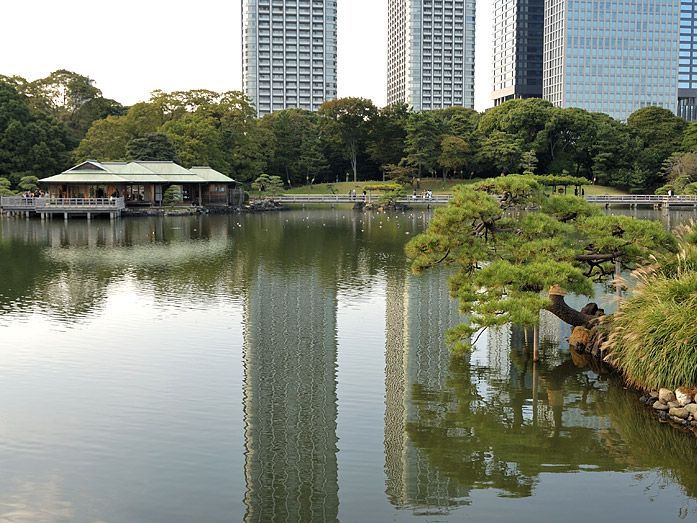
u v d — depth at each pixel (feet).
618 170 460.96
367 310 96.68
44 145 357.41
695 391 54.75
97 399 59.88
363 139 499.92
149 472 46.29
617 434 52.29
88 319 89.97
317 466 47.34
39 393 61.16
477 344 78.43
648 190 478.18
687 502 42.14
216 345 77.71
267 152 467.11
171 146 353.51
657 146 477.77
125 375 66.49
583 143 472.44
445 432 53.26
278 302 101.96
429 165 467.52
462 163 460.96
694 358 55.16
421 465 47.57
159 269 135.13
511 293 68.39
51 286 114.62
